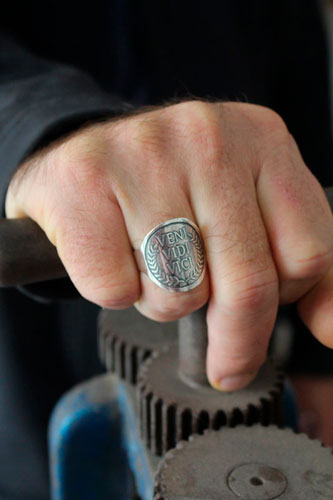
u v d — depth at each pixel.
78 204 0.27
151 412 0.29
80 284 0.27
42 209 0.28
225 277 0.27
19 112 0.33
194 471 0.26
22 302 0.56
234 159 0.28
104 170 0.27
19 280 0.28
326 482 0.25
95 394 0.36
